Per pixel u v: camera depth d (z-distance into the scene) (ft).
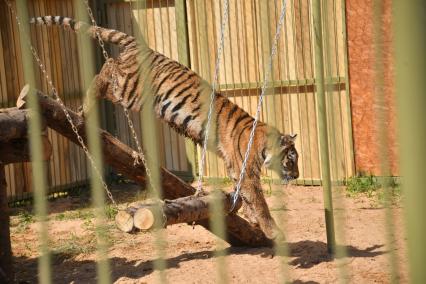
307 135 48.26
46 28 49.03
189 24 51.44
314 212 39.47
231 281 26.30
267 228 30.99
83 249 33.45
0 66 45.62
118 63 36.27
